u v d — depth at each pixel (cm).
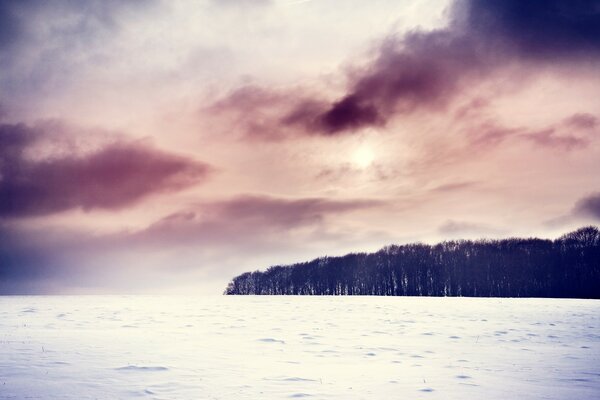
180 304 4672
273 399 734
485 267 10825
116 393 762
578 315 3006
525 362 1136
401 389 820
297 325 2153
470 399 754
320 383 863
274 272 13988
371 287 11931
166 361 1097
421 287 11100
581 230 11006
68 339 1516
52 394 751
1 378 877
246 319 2536
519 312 3344
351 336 1694
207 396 750
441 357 1210
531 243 11431
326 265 13500
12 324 2078
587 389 836
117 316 2695
